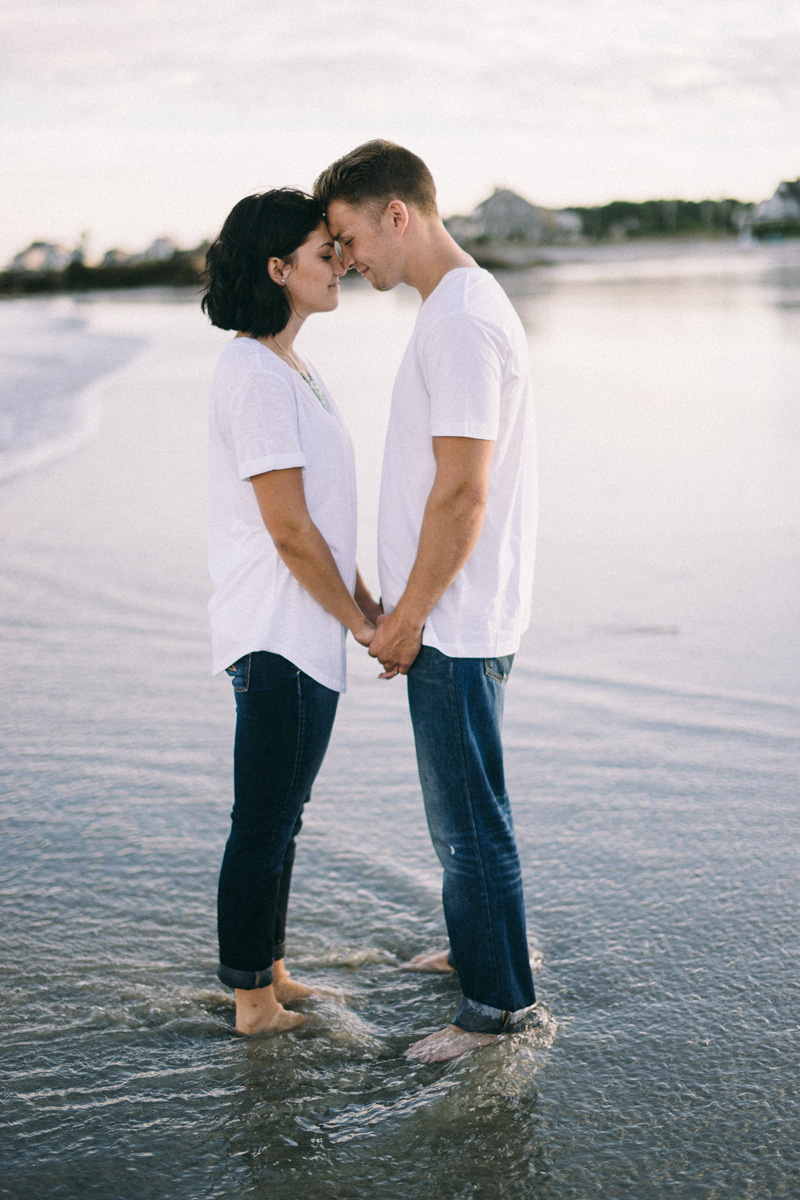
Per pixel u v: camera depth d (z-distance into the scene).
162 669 4.14
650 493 6.36
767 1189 1.65
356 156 2.03
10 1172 1.73
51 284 78.81
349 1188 1.70
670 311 19.97
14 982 2.28
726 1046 1.99
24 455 8.41
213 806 3.07
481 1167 1.73
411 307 26.70
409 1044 2.13
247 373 2.01
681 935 2.35
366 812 3.02
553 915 2.47
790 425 8.20
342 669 2.17
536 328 17.53
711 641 4.06
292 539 2.00
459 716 2.08
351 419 8.84
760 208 97.44
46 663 4.19
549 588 4.79
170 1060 2.05
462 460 1.95
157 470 7.75
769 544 5.24
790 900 2.45
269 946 2.13
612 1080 1.92
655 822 2.84
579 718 3.50
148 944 2.44
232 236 2.04
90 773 3.27
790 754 3.16
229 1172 1.74
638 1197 1.65
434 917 2.58
